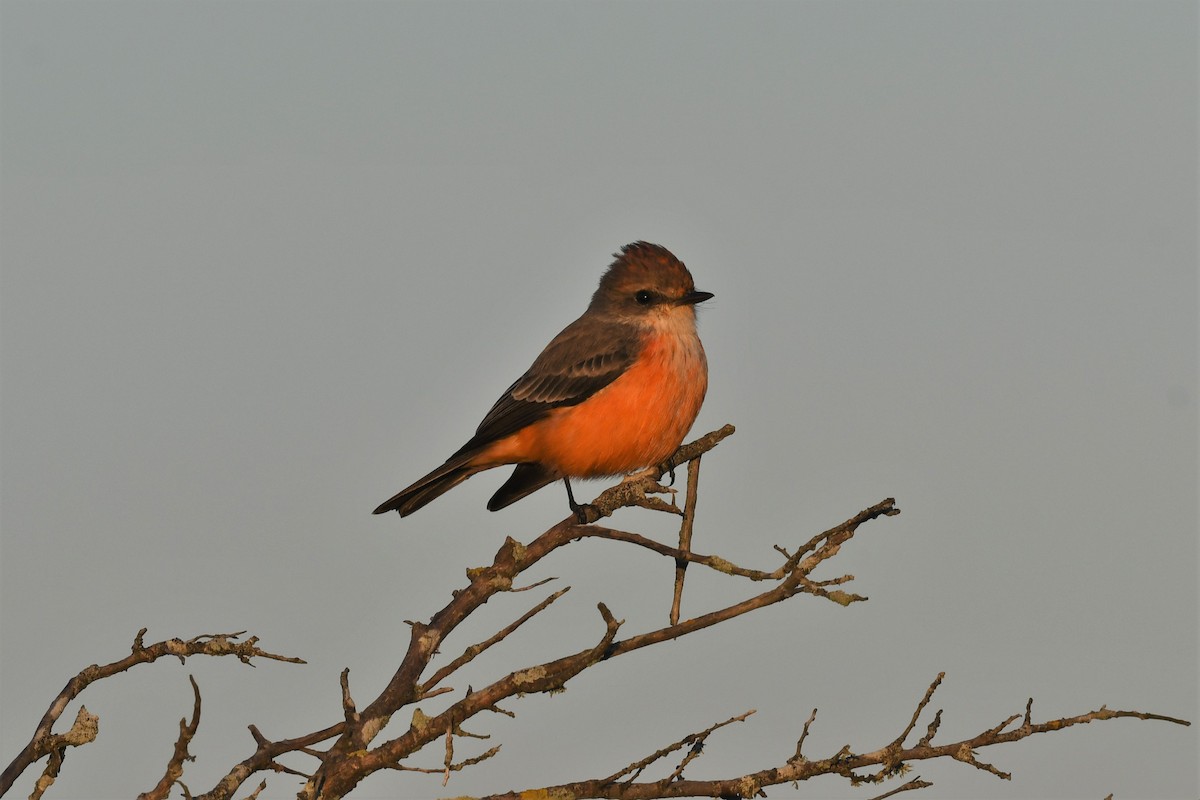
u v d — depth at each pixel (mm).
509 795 9156
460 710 9148
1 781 8562
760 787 9406
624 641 9727
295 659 9523
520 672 9297
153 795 7961
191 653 9414
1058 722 9336
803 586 9734
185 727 7949
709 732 9367
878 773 9578
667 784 9383
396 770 9312
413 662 9594
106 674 9289
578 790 9250
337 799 8766
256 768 8992
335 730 9352
